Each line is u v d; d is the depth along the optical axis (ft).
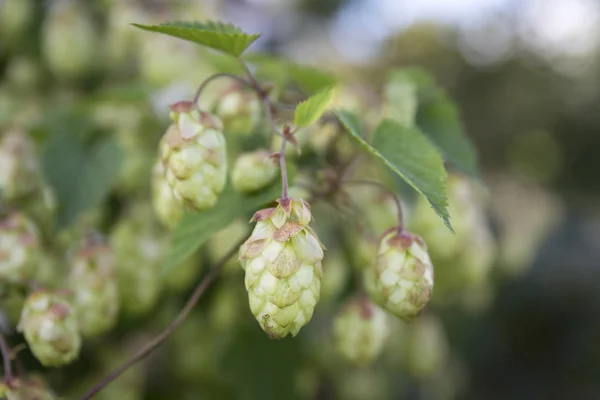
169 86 1.44
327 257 1.30
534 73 4.84
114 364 1.33
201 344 1.39
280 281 0.81
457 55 4.58
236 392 1.33
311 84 1.24
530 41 4.88
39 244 1.10
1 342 0.97
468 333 2.07
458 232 1.24
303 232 0.83
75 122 1.29
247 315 1.36
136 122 1.39
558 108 4.81
